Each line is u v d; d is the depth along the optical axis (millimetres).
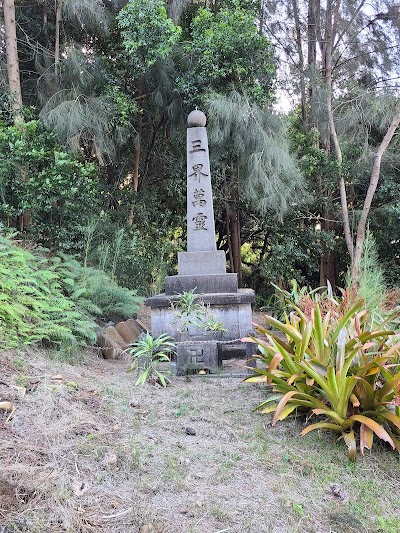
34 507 1629
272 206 8406
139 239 8516
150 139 9320
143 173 9578
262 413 2703
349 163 9422
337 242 10219
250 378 2900
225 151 8281
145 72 7961
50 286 4227
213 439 2410
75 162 6211
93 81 7840
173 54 8062
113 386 3035
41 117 7203
